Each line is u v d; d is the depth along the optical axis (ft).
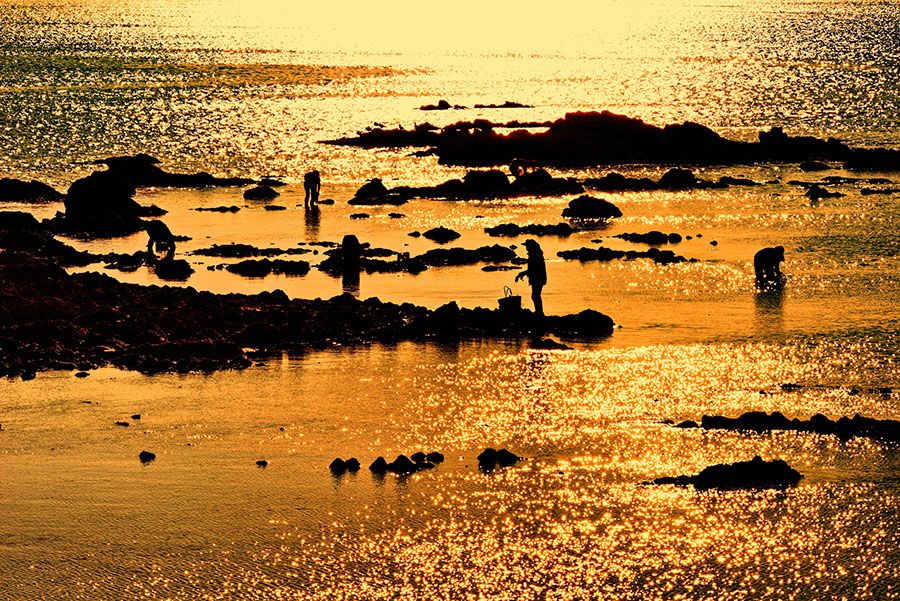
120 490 198.59
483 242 431.02
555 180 570.46
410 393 251.39
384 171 634.02
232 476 204.95
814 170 631.56
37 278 329.31
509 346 289.33
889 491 201.05
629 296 343.26
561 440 224.12
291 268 377.30
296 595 164.66
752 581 169.48
